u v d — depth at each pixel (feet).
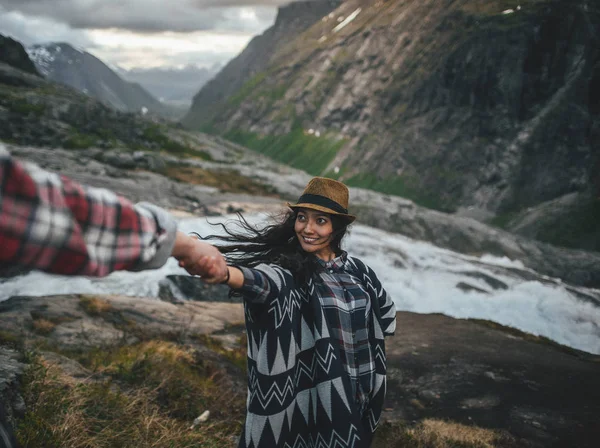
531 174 442.50
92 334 22.89
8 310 26.43
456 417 23.16
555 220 382.63
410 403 24.85
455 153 495.82
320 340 6.20
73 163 118.93
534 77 478.18
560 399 25.89
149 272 53.52
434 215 209.26
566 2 480.23
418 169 508.53
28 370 10.14
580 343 67.46
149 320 31.40
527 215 405.18
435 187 483.10
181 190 110.42
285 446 6.03
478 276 85.35
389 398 25.46
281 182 198.49
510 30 495.41
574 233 364.79
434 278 81.76
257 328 5.88
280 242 6.64
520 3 538.47
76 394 10.46
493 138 482.28
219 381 19.92
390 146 553.64
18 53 294.87
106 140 196.95
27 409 9.21
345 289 6.72
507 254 196.85
